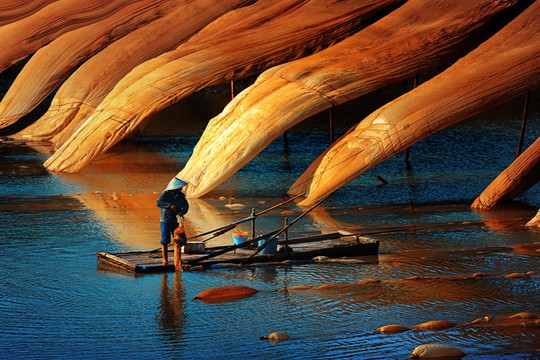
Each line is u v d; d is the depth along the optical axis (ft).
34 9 151.64
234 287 44.14
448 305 42.11
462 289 45.39
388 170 95.25
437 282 46.93
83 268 49.60
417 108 75.15
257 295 43.73
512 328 38.04
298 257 52.54
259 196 78.64
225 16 116.06
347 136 78.13
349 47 90.43
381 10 104.94
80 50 128.06
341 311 40.83
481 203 73.10
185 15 124.06
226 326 38.09
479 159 103.65
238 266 50.44
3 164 96.07
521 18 83.41
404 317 39.91
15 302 41.91
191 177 79.10
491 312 40.88
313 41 102.68
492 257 53.67
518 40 80.59
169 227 49.01
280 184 85.25
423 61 87.30
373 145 74.02
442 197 78.43
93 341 35.73
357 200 76.89
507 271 49.78
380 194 80.07
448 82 77.20
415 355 33.83
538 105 173.58
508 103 176.86
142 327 37.81
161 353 34.19
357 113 162.91
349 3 108.17
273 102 81.00
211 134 82.58
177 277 47.50
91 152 93.20
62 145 98.94
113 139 94.43
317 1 111.65
